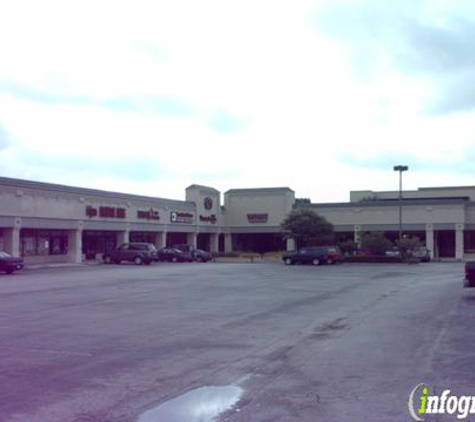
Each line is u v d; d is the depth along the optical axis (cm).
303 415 657
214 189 6744
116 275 3272
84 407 694
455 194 7762
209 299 1978
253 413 667
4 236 4100
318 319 1480
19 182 4122
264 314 1582
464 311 1588
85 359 974
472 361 932
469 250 6159
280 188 6738
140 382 816
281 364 936
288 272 3619
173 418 652
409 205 6144
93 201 4875
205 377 847
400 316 1510
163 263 5097
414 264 4678
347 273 3519
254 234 6919
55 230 4691
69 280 2861
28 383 809
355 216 6362
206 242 6825
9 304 1798
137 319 1473
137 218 5419
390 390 762
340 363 938
